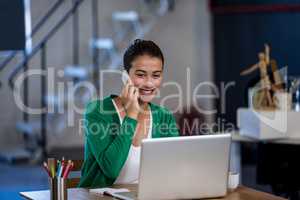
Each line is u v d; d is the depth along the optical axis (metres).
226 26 10.08
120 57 10.35
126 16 10.59
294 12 9.66
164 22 10.80
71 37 10.50
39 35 10.29
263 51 9.82
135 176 3.69
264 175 5.16
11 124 10.18
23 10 8.52
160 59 3.62
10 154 9.41
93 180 3.68
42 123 9.45
